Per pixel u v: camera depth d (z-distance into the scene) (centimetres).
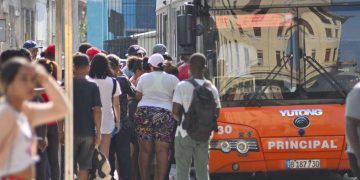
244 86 2792
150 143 2758
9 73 1277
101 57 2673
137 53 3431
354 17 2777
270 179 3262
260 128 2770
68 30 1997
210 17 2806
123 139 2841
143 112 2741
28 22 10288
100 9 9094
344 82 2777
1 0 8688
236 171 2784
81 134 2422
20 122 1280
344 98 2770
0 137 1263
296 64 2781
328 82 2775
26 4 10119
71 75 1991
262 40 2792
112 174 2884
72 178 1972
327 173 3353
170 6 4316
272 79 2789
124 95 2836
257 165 2775
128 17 12069
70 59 1997
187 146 2431
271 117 2770
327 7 2777
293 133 2764
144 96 2761
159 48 3247
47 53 3012
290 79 2783
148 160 2773
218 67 2800
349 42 2777
